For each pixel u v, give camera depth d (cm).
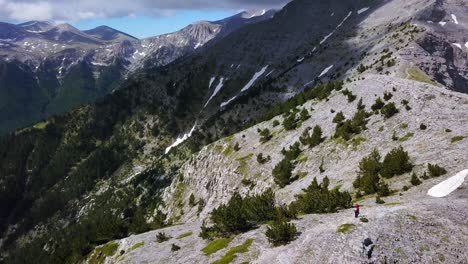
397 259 2781
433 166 4406
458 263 2734
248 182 8950
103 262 6241
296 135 9138
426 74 14350
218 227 4603
